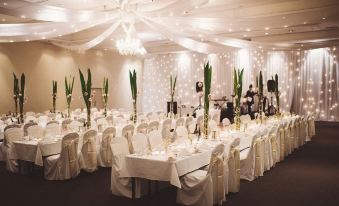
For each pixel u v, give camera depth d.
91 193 5.32
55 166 6.05
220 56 15.82
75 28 8.09
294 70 14.86
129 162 4.96
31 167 6.66
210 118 9.78
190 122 9.87
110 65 16.22
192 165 4.96
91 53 15.32
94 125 8.58
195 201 4.64
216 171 4.72
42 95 13.13
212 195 4.58
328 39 11.45
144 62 18.00
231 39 10.28
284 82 14.95
